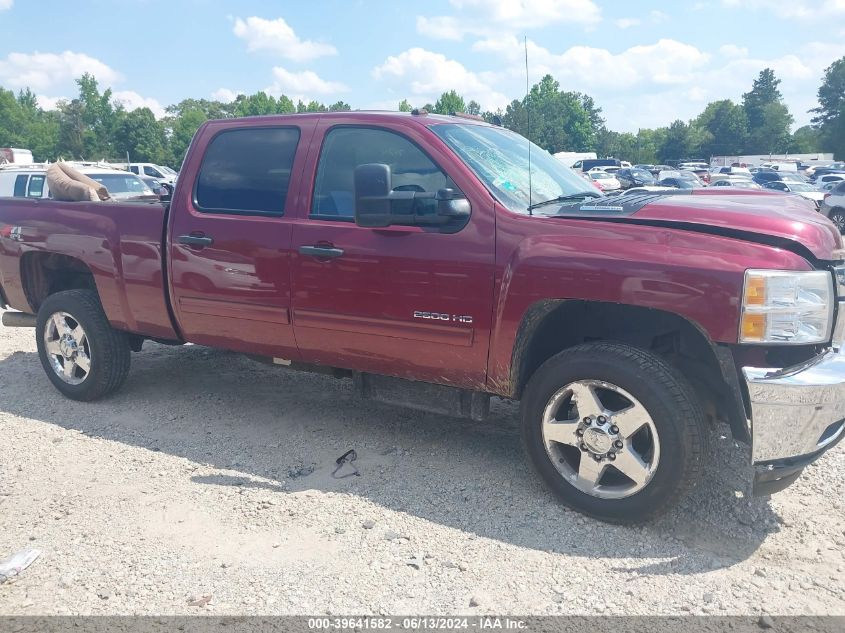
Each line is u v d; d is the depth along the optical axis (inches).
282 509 145.9
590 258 132.2
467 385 152.8
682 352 143.5
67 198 214.4
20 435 187.0
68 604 115.4
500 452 173.6
